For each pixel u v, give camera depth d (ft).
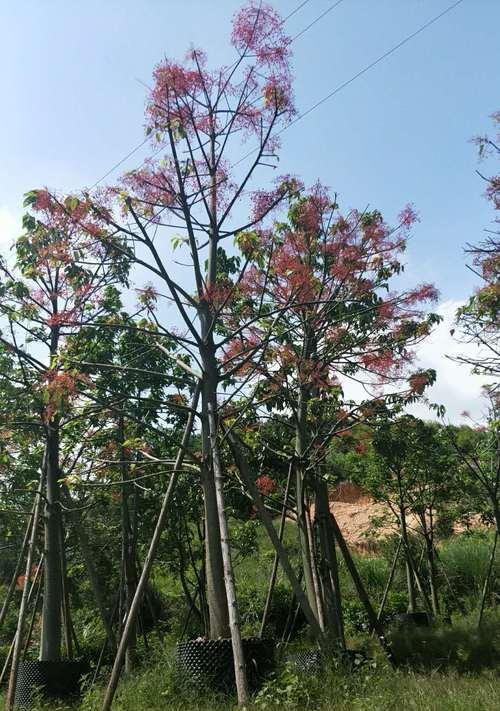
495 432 40.96
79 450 41.04
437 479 51.03
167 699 26.13
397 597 55.83
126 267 35.83
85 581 57.00
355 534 75.36
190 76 30.07
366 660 27.89
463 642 35.58
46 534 38.42
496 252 33.81
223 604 29.22
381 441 43.50
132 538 42.80
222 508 26.63
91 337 37.11
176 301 29.84
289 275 33.63
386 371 36.70
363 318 36.29
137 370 30.19
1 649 49.57
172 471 28.89
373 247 36.81
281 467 42.22
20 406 39.65
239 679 23.11
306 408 37.83
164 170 30.19
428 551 52.49
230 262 35.60
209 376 29.94
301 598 27.66
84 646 48.57
